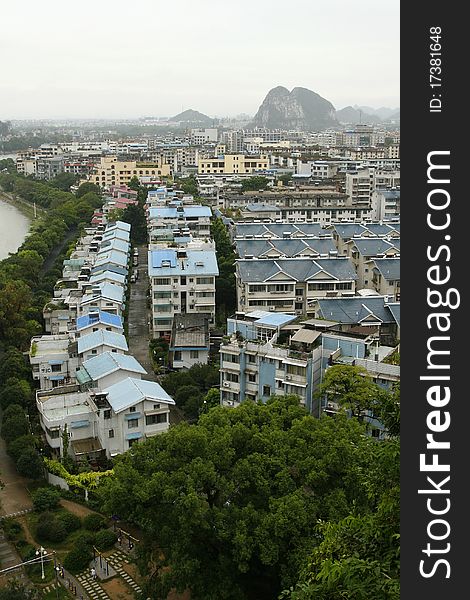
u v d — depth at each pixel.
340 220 152.12
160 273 92.88
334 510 36.41
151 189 195.50
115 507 40.06
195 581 38.19
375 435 50.84
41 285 111.38
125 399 60.09
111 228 145.38
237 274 97.00
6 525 52.59
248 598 40.31
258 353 60.62
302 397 58.03
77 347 75.75
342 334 61.97
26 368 76.75
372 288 101.50
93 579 46.59
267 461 40.09
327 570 21.36
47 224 160.38
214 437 42.16
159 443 43.44
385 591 20.16
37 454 58.62
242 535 35.84
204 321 89.00
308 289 90.88
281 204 164.12
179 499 37.69
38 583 46.31
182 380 74.38
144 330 98.19
